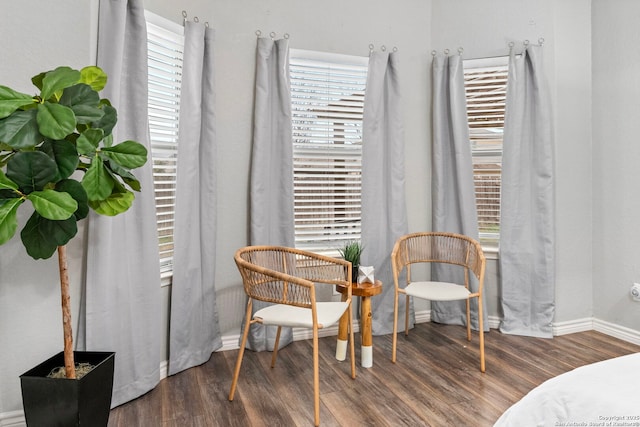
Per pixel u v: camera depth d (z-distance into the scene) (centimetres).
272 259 268
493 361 274
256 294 222
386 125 333
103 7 209
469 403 220
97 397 175
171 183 265
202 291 275
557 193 322
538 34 321
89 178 161
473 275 332
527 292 324
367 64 332
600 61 321
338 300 329
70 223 153
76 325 203
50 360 180
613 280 316
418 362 274
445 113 345
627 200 305
